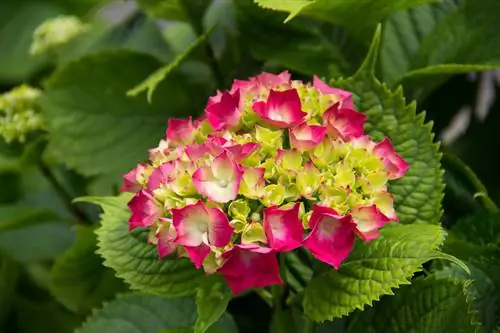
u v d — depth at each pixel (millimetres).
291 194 795
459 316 819
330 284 831
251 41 977
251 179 791
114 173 1013
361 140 822
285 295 862
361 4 900
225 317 954
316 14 914
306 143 804
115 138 1014
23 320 1114
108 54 1000
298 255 895
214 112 824
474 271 891
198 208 785
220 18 1018
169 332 869
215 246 780
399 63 981
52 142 1018
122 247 870
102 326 944
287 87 838
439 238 808
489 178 1081
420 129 873
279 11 958
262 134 809
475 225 931
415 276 901
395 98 874
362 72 876
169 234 796
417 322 846
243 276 788
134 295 949
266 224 781
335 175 805
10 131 1025
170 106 1011
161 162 825
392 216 808
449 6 985
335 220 793
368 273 815
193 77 1008
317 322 854
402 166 823
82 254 975
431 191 869
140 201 814
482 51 969
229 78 1005
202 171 790
